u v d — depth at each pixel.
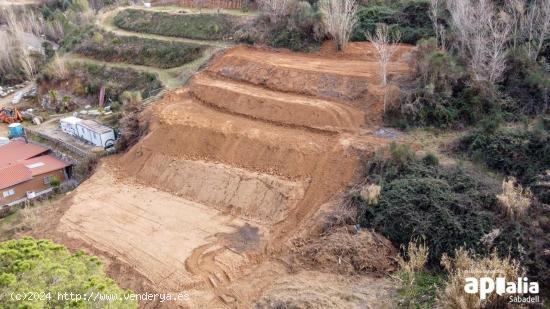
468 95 23.02
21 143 34.91
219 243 19.34
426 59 23.73
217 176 22.88
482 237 15.67
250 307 15.95
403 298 14.91
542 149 18.91
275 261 18.02
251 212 21.03
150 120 28.02
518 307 13.29
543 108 22.31
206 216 21.34
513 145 19.53
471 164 20.08
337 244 17.25
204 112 27.22
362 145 21.52
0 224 24.33
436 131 22.67
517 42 25.11
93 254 19.52
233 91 27.42
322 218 18.92
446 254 15.66
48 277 12.34
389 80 25.20
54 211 23.52
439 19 28.61
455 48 25.77
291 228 19.58
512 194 16.33
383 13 30.69
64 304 11.48
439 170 19.08
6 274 11.61
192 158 24.53
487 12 25.59
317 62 28.66
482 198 17.20
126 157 27.14
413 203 17.58
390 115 23.59
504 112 22.62
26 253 13.13
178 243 19.59
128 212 22.31
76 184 28.14
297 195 20.66
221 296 16.62
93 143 33.47
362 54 28.86
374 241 17.22
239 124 25.16
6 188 28.09
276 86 27.22
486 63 24.38
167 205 22.56
